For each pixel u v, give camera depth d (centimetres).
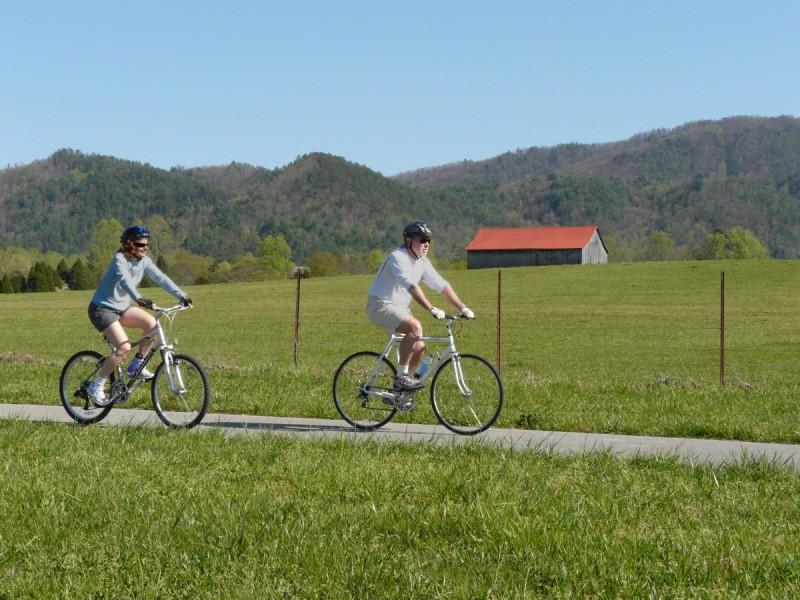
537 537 633
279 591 541
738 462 920
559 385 1588
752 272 8494
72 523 679
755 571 568
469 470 843
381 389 1154
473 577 564
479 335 4688
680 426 1140
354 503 743
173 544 627
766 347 4162
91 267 17725
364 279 9556
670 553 604
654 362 3644
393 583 557
